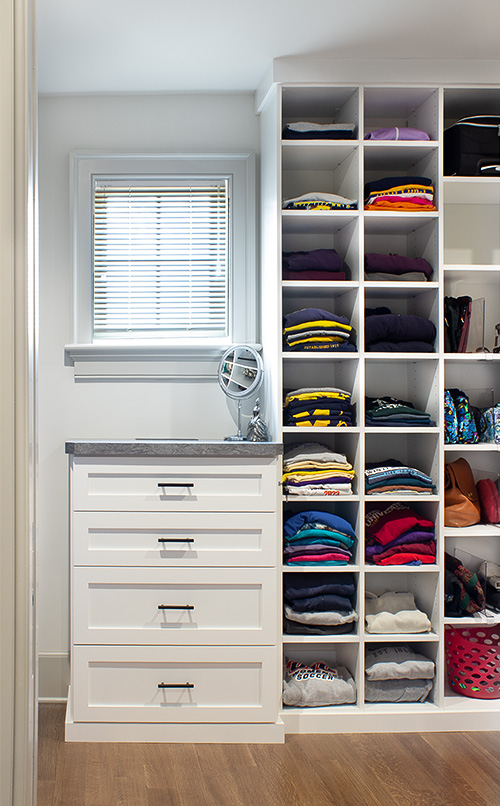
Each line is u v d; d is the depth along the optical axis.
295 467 3.03
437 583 3.04
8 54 1.05
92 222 3.40
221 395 3.39
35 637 1.13
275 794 2.43
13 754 1.05
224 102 3.41
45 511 3.35
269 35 2.76
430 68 3.01
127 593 2.87
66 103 3.38
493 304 3.46
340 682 3.05
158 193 3.43
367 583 3.35
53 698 3.30
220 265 3.43
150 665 2.86
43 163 3.37
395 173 3.45
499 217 3.43
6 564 1.04
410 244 3.39
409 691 3.03
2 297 1.04
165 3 2.50
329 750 2.79
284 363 3.38
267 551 2.88
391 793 2.44
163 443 2.86
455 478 3.21
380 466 3.21
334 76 2.99
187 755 2.74
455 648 3.18
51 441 3.36
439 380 3.08
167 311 3.42
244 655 2.87
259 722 2.87
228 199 3.43
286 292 3.24
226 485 2.88
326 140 3.04
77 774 2.57
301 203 3.06
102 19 2.61
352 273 3.13
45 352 3.36
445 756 2.73
